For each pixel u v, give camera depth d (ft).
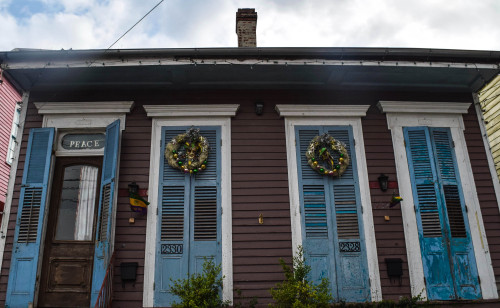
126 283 20.01
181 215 21.25
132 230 20.84
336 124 23.29
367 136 23.18
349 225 21.52
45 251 20.80
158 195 21.50
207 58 21.11
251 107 23.39
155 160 22.11
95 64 20.86
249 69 21.88
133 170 21.85
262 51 21.04
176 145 21.97
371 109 23.76
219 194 21.63
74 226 21.40
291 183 22.00
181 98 23.35
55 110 22.53
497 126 27.89
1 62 20.83
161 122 22.81
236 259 20.62
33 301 19.42
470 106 24.36
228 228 21.08
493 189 22.71
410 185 22.40
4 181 34.35
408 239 21.40
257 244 20.92
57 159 22.31
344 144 22.61
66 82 23.07
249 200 21.62
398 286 20.62
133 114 22.89
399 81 23.95
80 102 22.57
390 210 21.89
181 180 21.81
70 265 20.71
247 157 22.38
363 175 22.40
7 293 19.34
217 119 22.98
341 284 20.51
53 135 21.89
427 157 22.91
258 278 20.38
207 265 19.84
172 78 22.61
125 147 22.22
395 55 21.54
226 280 20.24
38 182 21.06
